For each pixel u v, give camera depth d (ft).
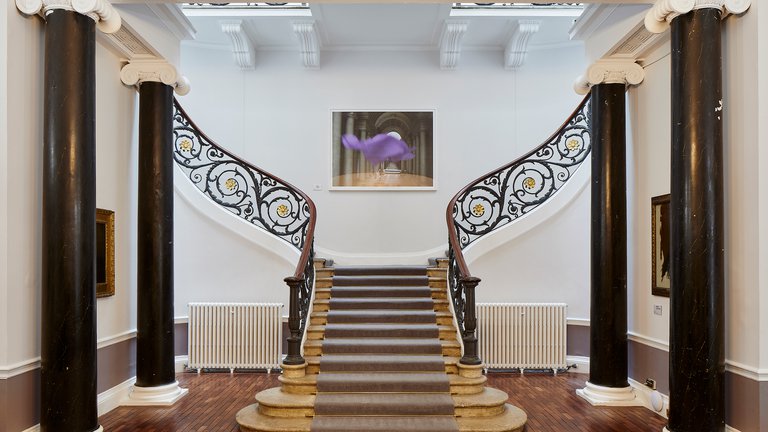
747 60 18.13
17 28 18.47
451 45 34.50
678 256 18.92
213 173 35.94
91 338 19.30
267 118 36.68
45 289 18.60
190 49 36.24
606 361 24.70
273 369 30.22
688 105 18.67
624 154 25.09
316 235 36.24
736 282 18.47
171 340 25.48
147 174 25.05
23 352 18.52
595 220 25.30
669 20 19.60
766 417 17.30
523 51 35.14
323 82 36.70
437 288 28.40
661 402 22.79
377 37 35.60
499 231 30.73
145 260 24.95
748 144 18.04
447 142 36.76
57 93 18.63
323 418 20.92
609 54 24.59
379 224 36.35
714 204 18.37
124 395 24.73
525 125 36.81
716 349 18.30
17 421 18.16
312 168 36.58
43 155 18.80
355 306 27.27
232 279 30.66
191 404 24.25
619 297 24.79
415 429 19.90
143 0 20.71
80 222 18.88
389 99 36.76
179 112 30.50
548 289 30.81
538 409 23.66
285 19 32.81
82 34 19.06
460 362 23.21
